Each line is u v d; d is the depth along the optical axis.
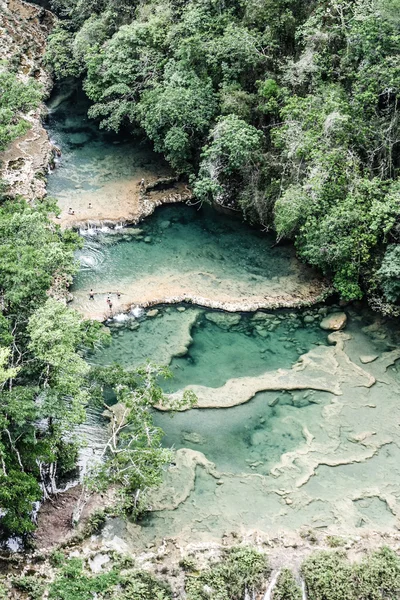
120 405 35.12
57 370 27.89
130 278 44.25
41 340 26.28
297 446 33.75
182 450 33.25
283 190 44.06
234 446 33.69
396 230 38.22
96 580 24.52
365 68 39.44
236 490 31.45
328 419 35.12
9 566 27.25
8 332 28.44
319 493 31.45
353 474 32.41
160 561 27.84
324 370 37.97
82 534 28.88
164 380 37.03
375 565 27.06
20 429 27.33
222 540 29.03
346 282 40.44
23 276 28.48
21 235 31.94
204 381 37.19
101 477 29.06
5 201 42.81
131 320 41.12
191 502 30.80
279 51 46.31
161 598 25.80
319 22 42.97
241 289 43.34
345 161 39.53
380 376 37.56
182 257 46.25
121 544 28.77
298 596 26.17
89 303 41.72
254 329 40.78
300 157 42.00
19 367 26.05
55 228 38.00
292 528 29.75
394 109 39.59
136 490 30.36
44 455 27.56
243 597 26.50
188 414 35.19
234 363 38.44
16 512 26.56
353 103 39.97
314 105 41.22
